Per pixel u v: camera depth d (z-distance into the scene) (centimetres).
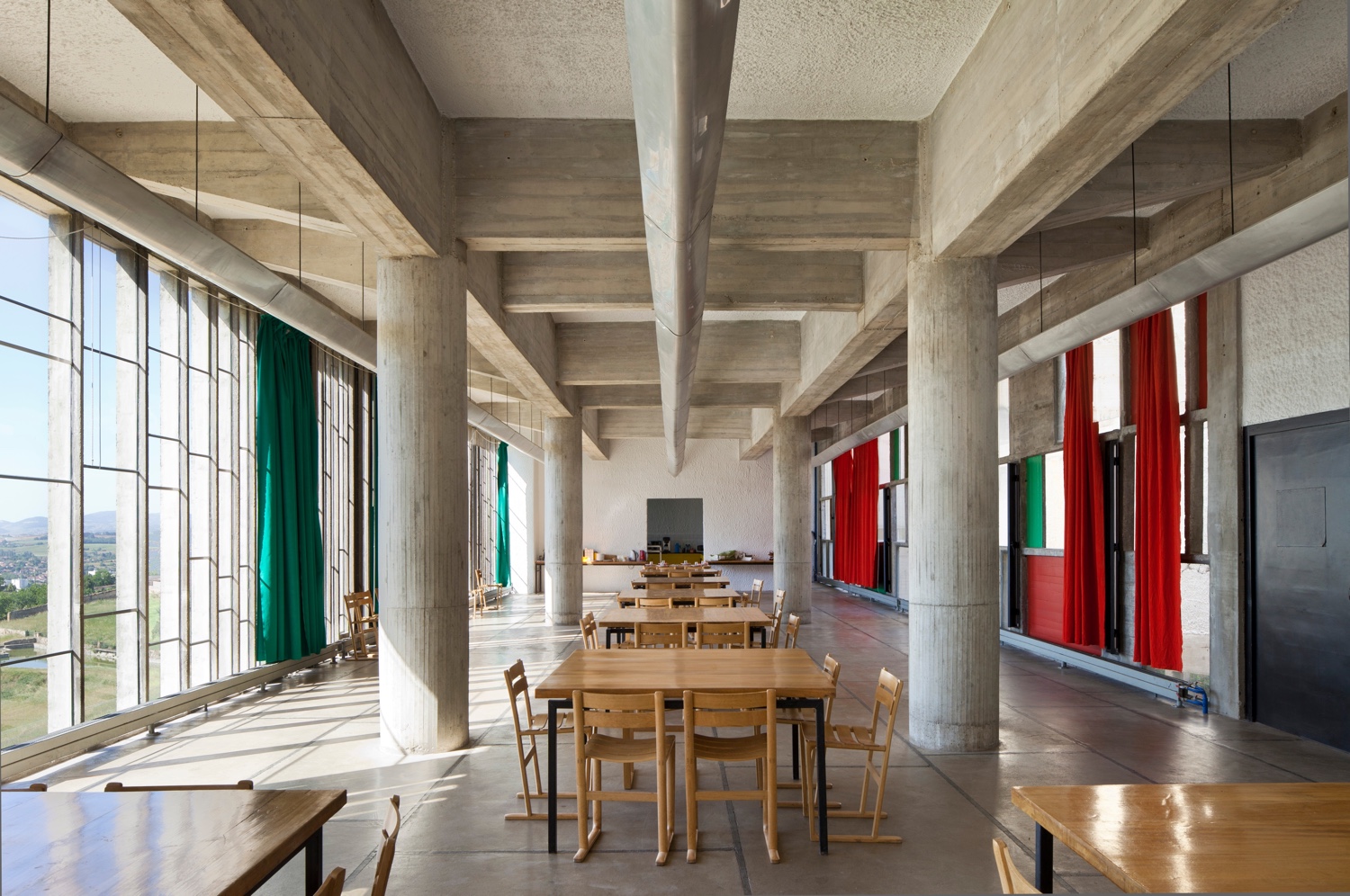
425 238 569
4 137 312
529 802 455
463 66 540
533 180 617
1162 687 786
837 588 2359
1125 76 349
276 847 226
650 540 2642
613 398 1562
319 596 1020
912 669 617
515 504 2370
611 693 405
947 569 596
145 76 533
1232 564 705
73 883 202
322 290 1014
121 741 645
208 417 862
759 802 479
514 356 969
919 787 502
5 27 472
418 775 536
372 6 457
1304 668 634
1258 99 559
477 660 1048
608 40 508
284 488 941
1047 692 822
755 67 537
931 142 606
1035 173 448
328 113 396
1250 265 471
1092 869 377
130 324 718
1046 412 1098
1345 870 199
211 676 851
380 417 611
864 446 1947
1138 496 823
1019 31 443
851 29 491
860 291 839
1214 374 735
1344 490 598
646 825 444
